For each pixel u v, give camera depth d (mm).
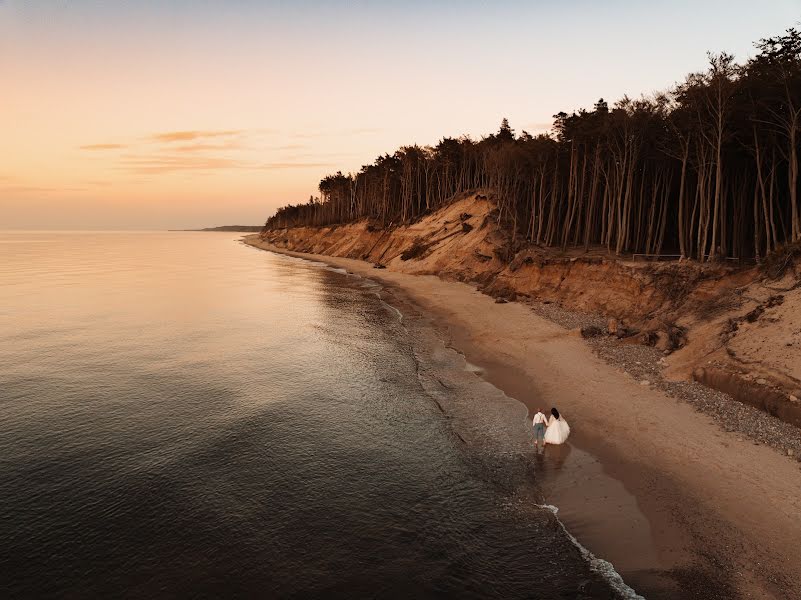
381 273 81500
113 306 51219
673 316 30391
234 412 22453
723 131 39594
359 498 15539
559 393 23625
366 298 56375
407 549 13109
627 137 50312
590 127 57125
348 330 39312
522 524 14070
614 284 39312
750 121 36938
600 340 31469
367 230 122688
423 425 21000
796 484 14883
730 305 26891
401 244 95500
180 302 54031
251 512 14750
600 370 26172
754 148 39000
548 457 17719
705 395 21531
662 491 15125
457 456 18219
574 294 42688
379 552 12984
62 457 18125
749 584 11289
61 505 15016
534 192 71625
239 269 97250
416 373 27984
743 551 12344
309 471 17203
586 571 12078
